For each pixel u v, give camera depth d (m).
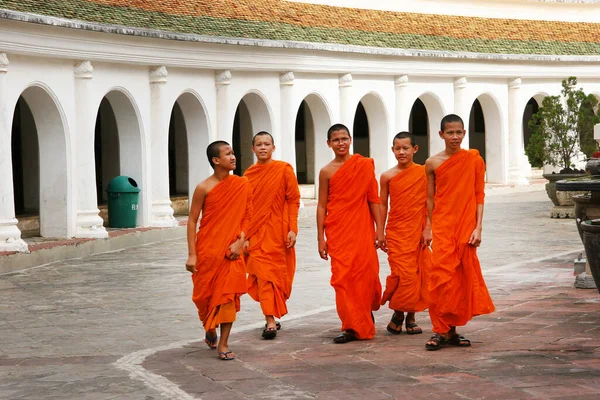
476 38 35.38
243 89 26.84
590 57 37.81
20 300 15.05
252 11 27.61
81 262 19.36
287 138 28.44
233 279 10.48
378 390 8.86
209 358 10.66
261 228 12.08
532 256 19.39
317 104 30.16
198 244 10.61
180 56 24.05
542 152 28.03
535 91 37.47
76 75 20.88
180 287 16.16
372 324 11.47
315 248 21.44
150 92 23.62
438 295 10.51
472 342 10.89
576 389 8.59
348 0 32.03
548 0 38.41
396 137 11.74
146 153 23.42
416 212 11.59
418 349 10.70
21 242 18.48
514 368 9.48
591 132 28.08
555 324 11.74
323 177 11.52
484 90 35.84
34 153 25.11
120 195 22.81
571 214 26.70
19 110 25.14
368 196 11.57
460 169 10.52
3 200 18.34
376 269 11.52
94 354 11.24
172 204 27.48
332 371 9.74
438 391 8.72
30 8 19.09
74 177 20.91
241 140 32.22
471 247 10.52
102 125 27.27
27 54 18.98
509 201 32.62
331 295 15.25
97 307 14.40
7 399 9.11
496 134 36.81
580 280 14.65
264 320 13.18
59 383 9.70
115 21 21.75
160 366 10.32
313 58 28.88
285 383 9.29
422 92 33.84
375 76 31.91
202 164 25.72
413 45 32.75
